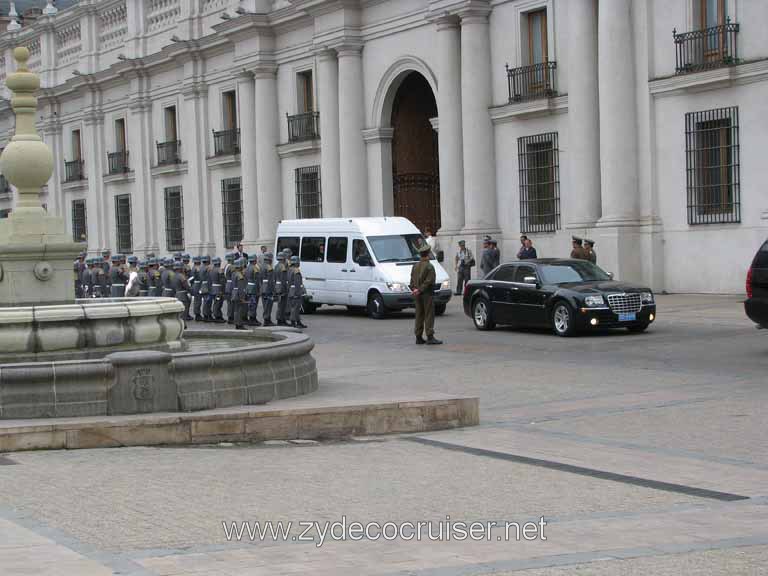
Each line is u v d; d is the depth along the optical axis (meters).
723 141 27.98
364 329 26.05
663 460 10.20
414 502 8.57
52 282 14.71
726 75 27.12
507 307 23.44
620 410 13.14
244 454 10.84
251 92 44.53
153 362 11.69
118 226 55.75
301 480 9.47
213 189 48.25
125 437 11.19
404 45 37.16
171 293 31.56
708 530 7.61
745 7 27.08
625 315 21.58
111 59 55.41
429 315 21.75
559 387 15.27
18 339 12.88
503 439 11.55
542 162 33.03
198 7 47.78
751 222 27.25
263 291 28.61
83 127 57.88
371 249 29.42
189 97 48.56
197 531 7.64
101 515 8.12
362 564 6.80
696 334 21.12
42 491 8.99
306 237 31.77
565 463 10.14
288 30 42.50
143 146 52.66
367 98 39.03
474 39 34.19
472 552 7.07
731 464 9.97
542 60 32.91
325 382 14.70
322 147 40.44
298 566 6.75
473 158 34.25
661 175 29.39
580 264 23.34
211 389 11.99
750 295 17.78
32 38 62.91
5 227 14.71
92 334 13.27
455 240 34.84
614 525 7.78
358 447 11.27
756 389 14.30
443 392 14.42
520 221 33.62
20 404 11.38
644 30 29.42
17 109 14.87
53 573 6.46
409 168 39.38
